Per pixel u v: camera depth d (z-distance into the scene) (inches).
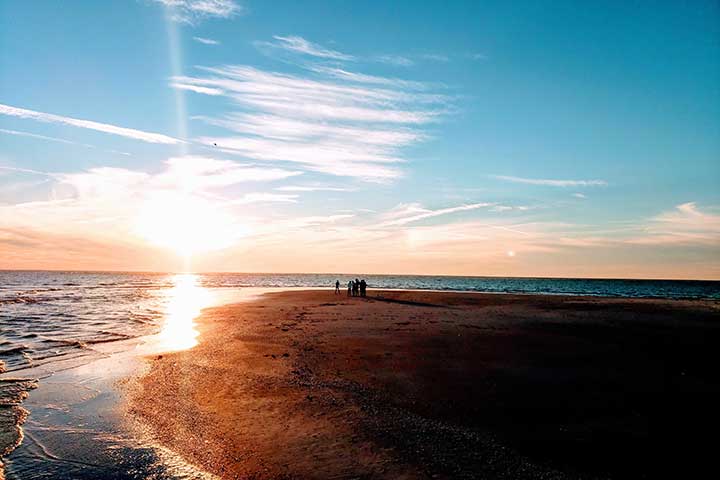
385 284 4623.5
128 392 423.8
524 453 278.5
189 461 277.3
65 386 447.5
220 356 572.4
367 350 597.3
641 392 401.1
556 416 342.0
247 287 3321.9
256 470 260.2
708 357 553.6
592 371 477.7
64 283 3511.3
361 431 313.7
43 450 296.7
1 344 687.7
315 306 1331.2
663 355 562.6
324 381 442.3
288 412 354.6
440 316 1029.8
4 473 264.4
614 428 319.0
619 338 693.9
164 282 4431.6
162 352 615.2
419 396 390.6
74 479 257.3
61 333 804.6
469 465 263.0
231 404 378.0
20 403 394.9
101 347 661.9
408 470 256.7
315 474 253.0
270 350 603.8
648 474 252.8
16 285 3021.7
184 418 349.1
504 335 724.7
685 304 1470.2
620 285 5472.4
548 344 639.1
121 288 2790.4
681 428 319.0
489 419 335.9
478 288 3464.6
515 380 441.1
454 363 516.4
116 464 275.3
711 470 257.6
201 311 1192.2
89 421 348.5
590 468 259.9
